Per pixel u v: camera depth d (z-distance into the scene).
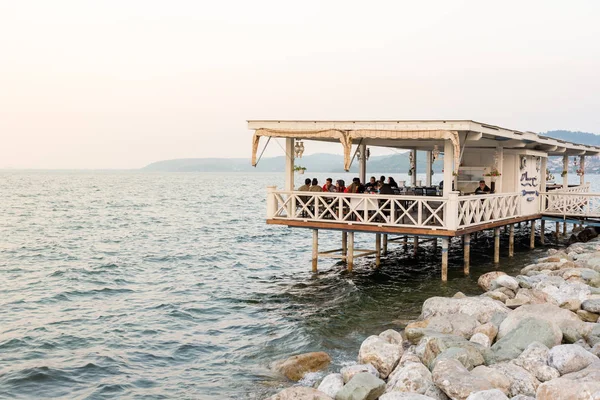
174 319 17.14
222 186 155.75
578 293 15.49
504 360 11.08
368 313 16.89
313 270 22.77
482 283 19.05
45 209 63.62
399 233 19.58
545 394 8.53
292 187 22.09
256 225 46.09
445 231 18.86
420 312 16.72
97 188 131.75
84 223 47.62
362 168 25.45
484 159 25.12
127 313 17.89
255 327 16.09
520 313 13.09
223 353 14.05
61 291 21.09
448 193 18.91
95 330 16.02
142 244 34.56
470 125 18.42
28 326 16.36
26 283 22.59
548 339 11.47
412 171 28.89
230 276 24.02
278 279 22.91
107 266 26.48
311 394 9.72
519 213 26.08
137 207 67.88
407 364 10.65
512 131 22.27
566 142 30.11
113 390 11.89
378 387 9.87
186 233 40.38
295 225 21.42
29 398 11.56
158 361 13.56
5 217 52.75
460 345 11.23
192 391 11.79
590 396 8.14
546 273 19.36
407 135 19.28
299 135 20.97
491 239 32.25
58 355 13.95
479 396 8.52
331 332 15.20
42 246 33.50
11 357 13.76
